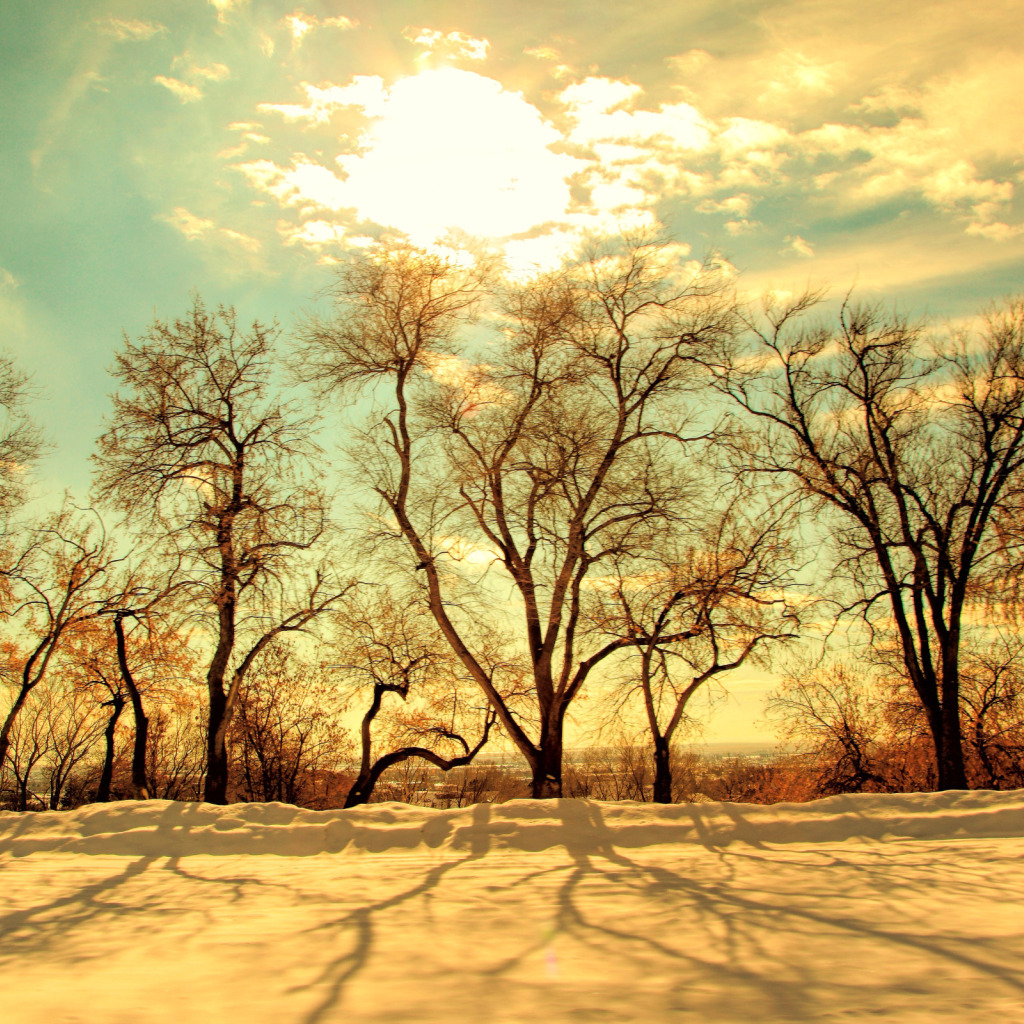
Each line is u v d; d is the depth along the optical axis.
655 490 20.89
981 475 22.70
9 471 24.89
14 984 6.63
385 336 21.97
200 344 23.23
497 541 21.53
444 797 31.39
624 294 21.44
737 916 8.58
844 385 23.61
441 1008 5.80
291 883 11.30
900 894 9.62
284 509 22.20
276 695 32.25
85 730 34.50
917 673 22.11
